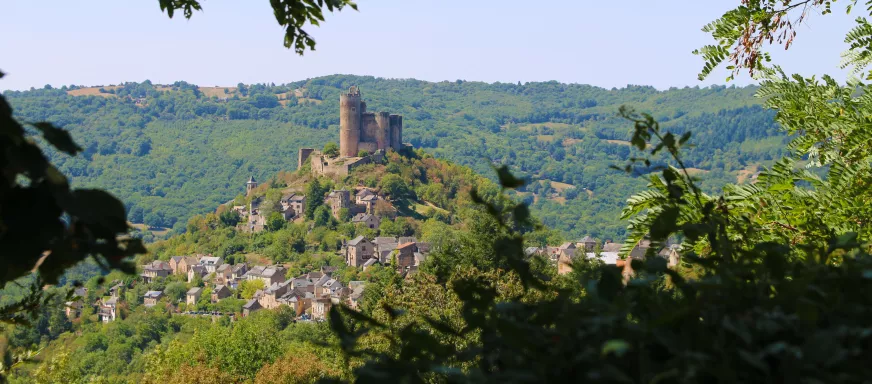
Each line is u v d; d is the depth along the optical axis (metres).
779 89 8.59
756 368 2.30
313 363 31.28
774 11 8.55
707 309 2.52
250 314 97.31
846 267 2.78
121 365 77.44
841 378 2.14
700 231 3.18
